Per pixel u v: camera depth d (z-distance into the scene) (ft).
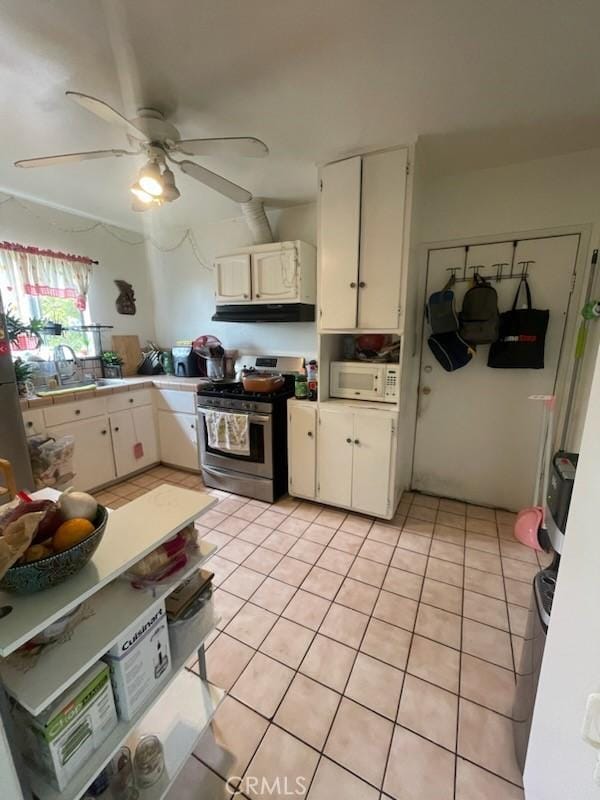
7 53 4.31
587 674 2.28
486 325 7.70
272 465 8.96
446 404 8.93
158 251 12.28
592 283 7.09
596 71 4.72
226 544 7.39
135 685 2.79
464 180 7.86
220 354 10.97
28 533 2.10
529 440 8.23
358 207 7.10
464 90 5.12
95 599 2.86
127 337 11.98
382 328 7.39
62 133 6.18
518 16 3.84
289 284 8.90
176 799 3.42
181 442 10.90
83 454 9.19
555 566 3.87
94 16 3.78
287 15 3.82
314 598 5.92
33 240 9.37
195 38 4.12
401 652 4.95
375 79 4.87
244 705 4.26
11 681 2.22
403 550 7.18
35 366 9.23
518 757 3.64
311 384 8.78
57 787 2.32
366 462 8.02
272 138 6.39
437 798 3.43
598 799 2.06
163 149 5.62
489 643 5.09
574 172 7.00
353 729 4.01
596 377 2.35
